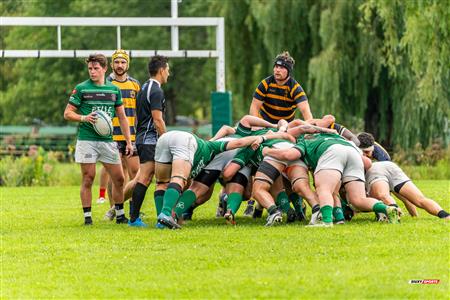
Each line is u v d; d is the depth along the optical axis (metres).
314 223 36.62
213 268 28.23
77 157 39.03
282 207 38.53
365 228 35.06
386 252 29.97
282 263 28.61
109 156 39.03
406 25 82.31
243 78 109.62
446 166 79.12
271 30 103.25
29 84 167.12
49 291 26.00
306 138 37.91
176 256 30.25
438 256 29.30
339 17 97.00
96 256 30.77
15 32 168.75
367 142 39.22
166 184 37.97
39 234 36.28
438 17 80.12
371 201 36.59
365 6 95.62
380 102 100.19
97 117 38.06
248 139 37.97
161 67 38.97
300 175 37.47
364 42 96.38
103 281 27.02
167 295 25.11
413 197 38.12
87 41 161.75
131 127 43.84
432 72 82.75
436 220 37.38
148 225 38.84
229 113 72.25
